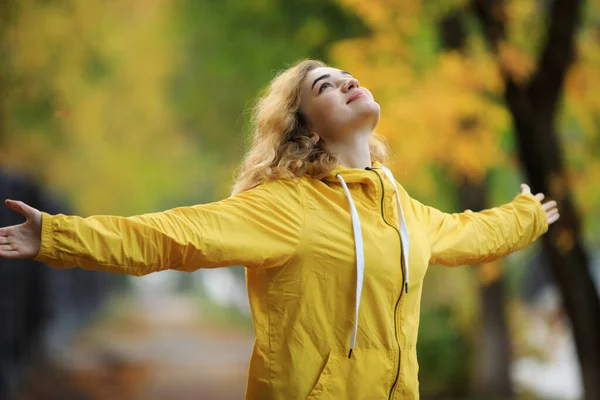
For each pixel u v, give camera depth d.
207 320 44.62
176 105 24.36
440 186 14.06
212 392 17.81
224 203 3.59
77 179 31.09
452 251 4.06
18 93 15.96
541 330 18.20
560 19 8.62
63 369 20.19
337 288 3.60
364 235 3.64
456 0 9.70
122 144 29.64
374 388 3.58
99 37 17.69
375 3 10.10
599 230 19.98
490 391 15.95
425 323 17.39
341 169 3.73
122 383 18.98
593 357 8.95
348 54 10.47
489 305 15.98
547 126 8.79
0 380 13.75
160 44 22.64
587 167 11.75
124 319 44.16
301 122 4.00
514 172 14.74
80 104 20.67
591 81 10.44
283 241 3.57
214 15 16.88
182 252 3.40
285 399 3.56
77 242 3.24
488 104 9.96
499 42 8.97
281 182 3.72
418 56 11.26
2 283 14.57
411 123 10.01
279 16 15.26
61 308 25.62
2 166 15.60
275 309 3.64
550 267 9.12
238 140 21.84
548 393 17.66
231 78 18.59
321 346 3.57
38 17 15.77
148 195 42.78
